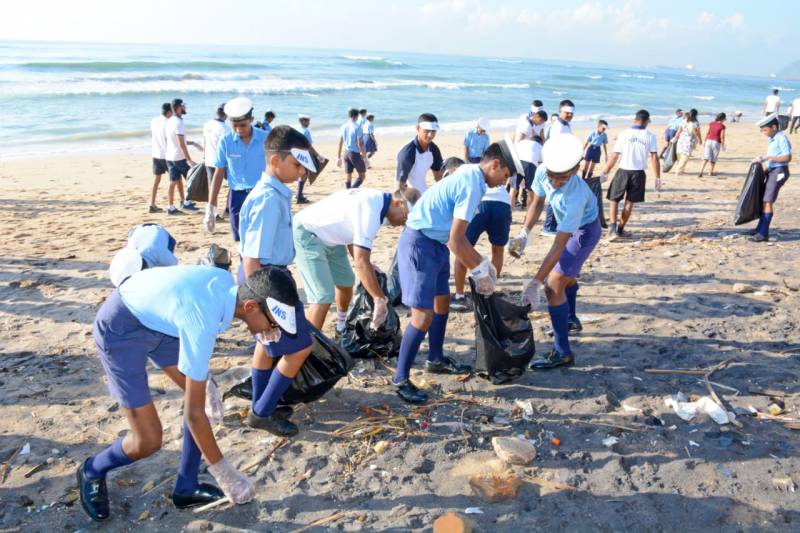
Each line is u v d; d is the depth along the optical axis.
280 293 2.99
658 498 3.40
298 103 33.59
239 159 5.85
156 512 3.31
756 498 3.40
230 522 3.24
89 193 12.56
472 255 4.15
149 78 38.53
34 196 12.08
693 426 4.06
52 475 3.58
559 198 4.45
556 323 4.77
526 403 4.33
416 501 3.39
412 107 36.03
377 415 4.21
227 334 5.50
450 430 4.04
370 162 17.92
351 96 39.50
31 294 6.43
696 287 6.66
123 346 2.96
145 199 12.10
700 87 108.06
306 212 4.42
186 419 2.95
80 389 4.50
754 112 55.25
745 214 8.54
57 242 8.63
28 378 4.64
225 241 8.75
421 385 4.56
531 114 11.25
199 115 25.67
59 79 34.78
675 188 13.91
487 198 5.94
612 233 8.95
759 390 4.48
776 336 5.36
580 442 3.91
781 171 8.31
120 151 18.25
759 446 3.84
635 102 56.81
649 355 5.05
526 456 3.67
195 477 3.30
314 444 3.89
